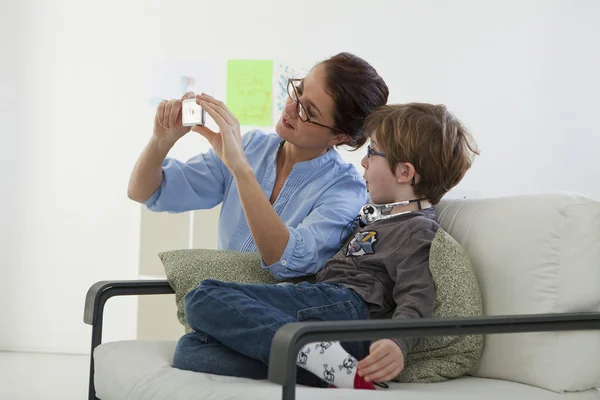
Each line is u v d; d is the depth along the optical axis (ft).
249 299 5.34
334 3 14.79
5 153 15.11
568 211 5.61
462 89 14.64
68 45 15.07
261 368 5.32
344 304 5.60
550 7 14.46
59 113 15.08
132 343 6.37
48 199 15.10
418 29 14.70
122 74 15.03
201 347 5.45
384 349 4.95
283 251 6.29
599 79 14.39
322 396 4.65
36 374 12.97
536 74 14.48
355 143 7.13
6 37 15.10
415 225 5.87
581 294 5.50
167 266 6.56
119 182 15.03
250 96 14.83
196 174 7.43
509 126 14.55
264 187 7.20
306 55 14.82
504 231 5.92
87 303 6.37
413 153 6.04
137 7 14.99
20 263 15.12
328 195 6.89
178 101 6.82
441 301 5.59
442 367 5.59
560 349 5.42
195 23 14.94
